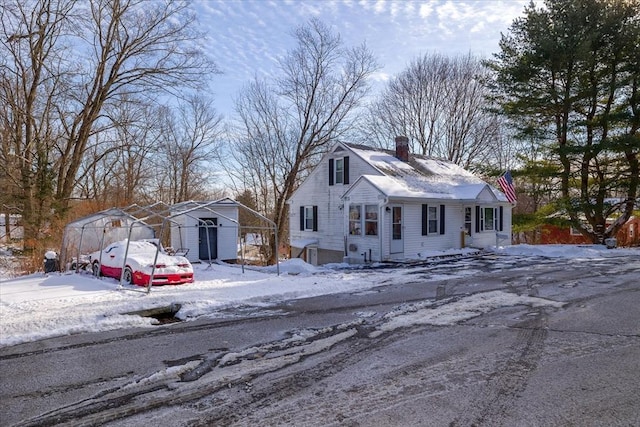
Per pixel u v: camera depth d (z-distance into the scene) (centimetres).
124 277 1169
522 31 2250
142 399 434
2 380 490
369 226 1797
